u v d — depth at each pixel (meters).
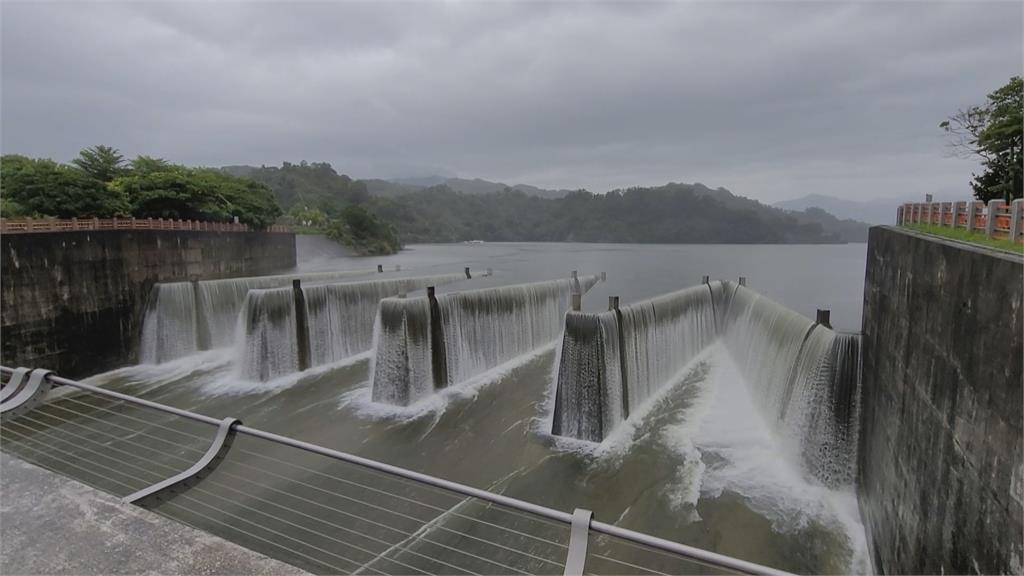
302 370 25.53
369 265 65.12
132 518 4.85
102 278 28.00
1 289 23.28
